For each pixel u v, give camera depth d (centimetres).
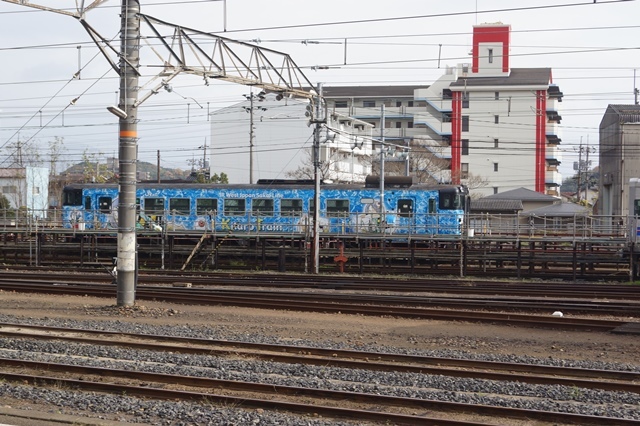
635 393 1212
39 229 3962
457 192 3834
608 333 1814
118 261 2139
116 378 1288
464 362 1425
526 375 1301
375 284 2778
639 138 5338
